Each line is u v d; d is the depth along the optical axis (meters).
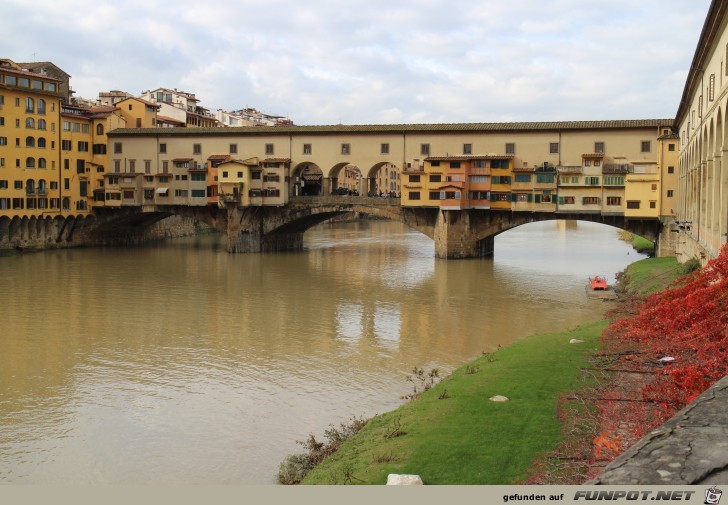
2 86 95.62
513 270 83.25
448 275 79.06
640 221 87.44
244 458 27.30
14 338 47.31
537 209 89.56
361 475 20.02
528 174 89.62
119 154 108.44
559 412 24.02
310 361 41.69
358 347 45.28
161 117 129.00
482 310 58.38
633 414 22.38
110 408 33.41
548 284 72.38
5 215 97.00
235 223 100.94
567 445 20.73
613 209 86.94
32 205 100.88
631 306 51.84
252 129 101.94
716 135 43.06
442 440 21.94
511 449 20.78
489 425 23.08
